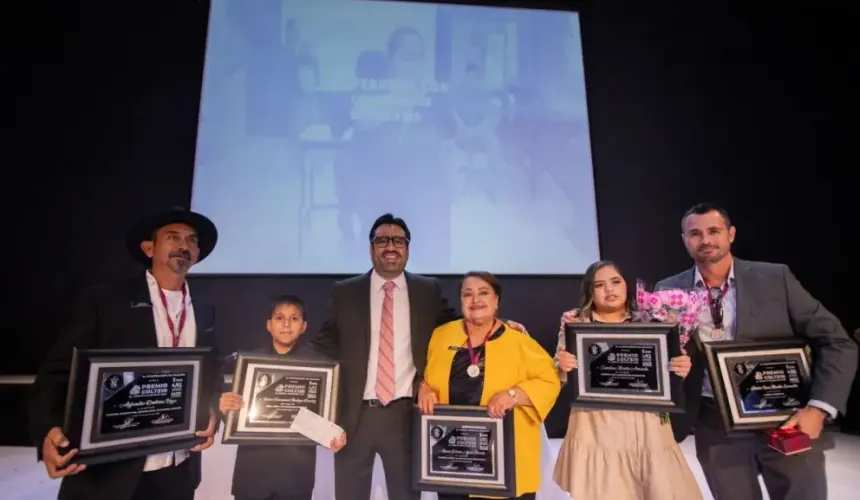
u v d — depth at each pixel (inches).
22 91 167.0
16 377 148.8
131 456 58.3
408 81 177.2
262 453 84.2
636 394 68.4
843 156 181.0
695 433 79.1
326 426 75.1
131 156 167.8
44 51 168.9
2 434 141.8
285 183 168.1
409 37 179.9
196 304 78.0
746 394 68.9
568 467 70.6
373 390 81.4
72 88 168.4
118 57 171.3
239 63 173.3
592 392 70.2
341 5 180.1
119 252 163.9
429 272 166.1
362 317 84.5
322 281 164.7
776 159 181.0
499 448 68.6
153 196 167.0
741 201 178.7
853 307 173.8
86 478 59.7
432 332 84.0
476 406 70.0
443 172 172.4
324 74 175.3
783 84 184.5
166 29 174.1
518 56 182.5
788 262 175.9
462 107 177.2
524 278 169.2
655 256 175.3
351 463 78.5
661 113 183.0
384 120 173.9
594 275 76.4
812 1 184.1
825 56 185.0
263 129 170.4
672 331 68.9
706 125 182.5
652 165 180.1
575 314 78.1
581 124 179.8
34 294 160.4
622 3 188.2
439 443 70.6
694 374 72.9
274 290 163.3
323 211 167.6
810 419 65.9
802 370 70.8
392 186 170.4
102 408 57.2
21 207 163.2
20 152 165.0
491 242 169.6
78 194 164.9
